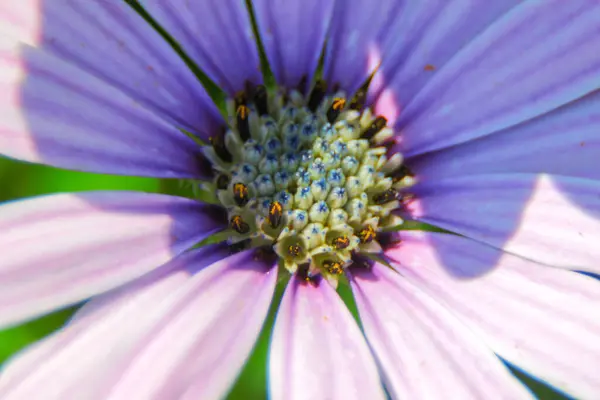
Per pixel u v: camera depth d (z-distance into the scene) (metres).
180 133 0.10
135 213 0.09
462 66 0.10
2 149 0.09
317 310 0.10
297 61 0.11
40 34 0.09
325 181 0.10
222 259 0.10
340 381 0.09
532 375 0.10
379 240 0.10
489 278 0.10
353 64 0.11
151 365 0.09
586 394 0.10
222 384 0.09
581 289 0.10
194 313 0.09
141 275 0.09
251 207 0.10
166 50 0.10
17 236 0.09
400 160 0.11
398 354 0.10
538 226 0.10
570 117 0.10
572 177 0.10
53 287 0.09
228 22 0.10
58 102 0.09
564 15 0.10
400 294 0.10
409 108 0.11
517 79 0.10
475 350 0.10
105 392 0.09
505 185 0.10
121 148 0.10
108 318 0.09
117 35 0.10
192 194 0.10
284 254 0.10
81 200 0.09
